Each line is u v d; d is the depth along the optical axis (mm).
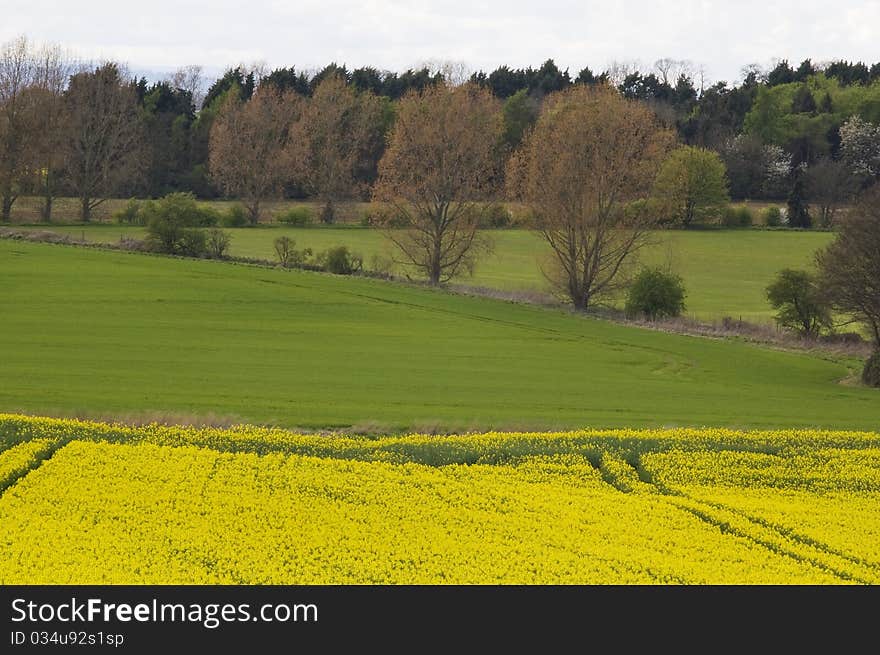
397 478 97688
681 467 107375
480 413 143000
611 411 149750
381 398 151625
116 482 90688
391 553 75938
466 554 76188
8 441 102688
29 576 68062
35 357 172375
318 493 90812
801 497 99000
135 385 151875
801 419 148250
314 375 169625
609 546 79438
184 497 87125
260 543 76750
